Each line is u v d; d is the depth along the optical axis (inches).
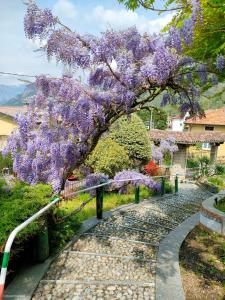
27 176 193.8
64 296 133.2
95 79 162.9
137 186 327.6
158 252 188.9
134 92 159.8
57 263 164.4
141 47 156.0
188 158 780.6
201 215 251.1
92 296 134.3
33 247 158.2
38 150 187.8
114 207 301.7
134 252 187.3
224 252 196.5
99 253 181.3
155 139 603.5
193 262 180.1
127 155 418.9
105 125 178.1
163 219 273.7
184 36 152.5
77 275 152.6
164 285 145.8
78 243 194.9
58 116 177.0
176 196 408.2
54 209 171.0
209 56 171.8
